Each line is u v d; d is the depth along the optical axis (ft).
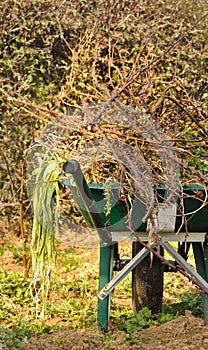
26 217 23.63
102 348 12.98
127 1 23.91
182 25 24.30
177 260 13.75
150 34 23.66
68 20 23.59
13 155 23.32
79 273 19.43
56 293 17.49
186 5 24.34
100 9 23.71
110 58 15.53
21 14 23.32
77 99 17.35
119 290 17.72
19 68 23.59
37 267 15.26
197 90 24.41
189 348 12.74
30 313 16.05
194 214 13.24
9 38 23.49
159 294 14.93
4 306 16.38
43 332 14.30
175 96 15.53
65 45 24.13
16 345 13.10
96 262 20.75
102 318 14.15
